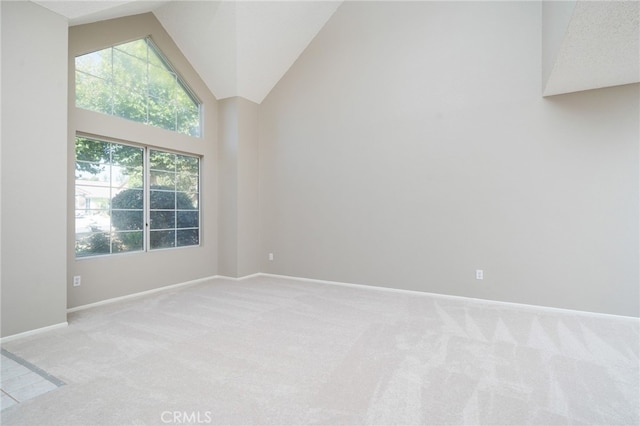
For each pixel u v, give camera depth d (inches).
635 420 62.8
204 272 195.2
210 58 181.5
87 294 138.5
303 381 77.5
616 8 72.9
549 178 134.0
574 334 107.0
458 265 151.4
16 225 103.9
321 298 152.9
